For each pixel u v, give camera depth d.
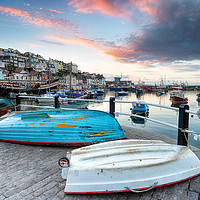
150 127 14.11
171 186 2.26
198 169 2.45
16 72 76.56
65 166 2.21
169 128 13.76
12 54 106.62
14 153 3.43
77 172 2.09
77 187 2.06
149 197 2.06
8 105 7.88
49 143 3.73
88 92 53.94
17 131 3.94
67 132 3.72
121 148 2.46
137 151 2.37
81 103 25.17
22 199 2.03
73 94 42.31
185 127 3.12
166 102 46.31
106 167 2.07
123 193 2.14
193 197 2.04
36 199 2.03
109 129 3.95
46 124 3.84
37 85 50.94
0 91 38.94
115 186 2.03
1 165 2.92
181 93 45.72
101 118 4.09
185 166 2.35
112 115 4.54
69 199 2.03
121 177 2.05
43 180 2.45
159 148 2.47
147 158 2.24
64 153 3.42
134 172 2.07
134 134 4.68
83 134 3.72
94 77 172.25
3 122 4.20
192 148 3.53
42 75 84.19
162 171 2.17
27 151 3.54
